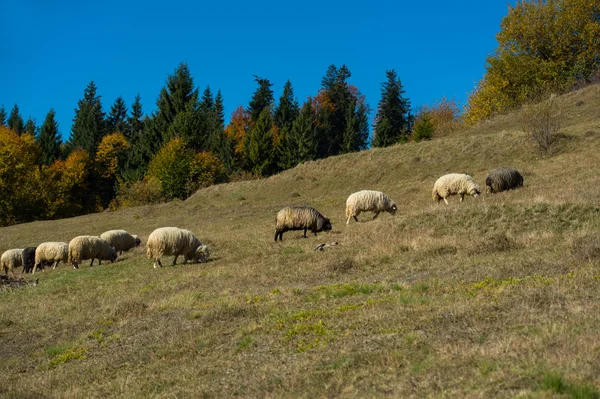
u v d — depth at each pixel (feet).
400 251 52.11
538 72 184.65
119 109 330.34
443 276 40.01
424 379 20.18
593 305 26.08
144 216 147.54
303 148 246.68
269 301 39.78
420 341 24.48
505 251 46.37
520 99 183.21
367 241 60.18
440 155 134.41
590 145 110.73
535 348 21.07
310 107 270.46
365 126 303.89
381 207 77.25
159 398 24.44
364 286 39.45
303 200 132.05
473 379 19.22
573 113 144.56
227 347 30.53
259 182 161.17
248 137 251.80
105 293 53.57
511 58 189.06
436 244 51.90
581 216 55.11
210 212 134.62
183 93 271.28
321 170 153.07
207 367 27.61
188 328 35.81
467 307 28.99
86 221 150.00
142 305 44.45
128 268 69.36
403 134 263.29
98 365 31.89
